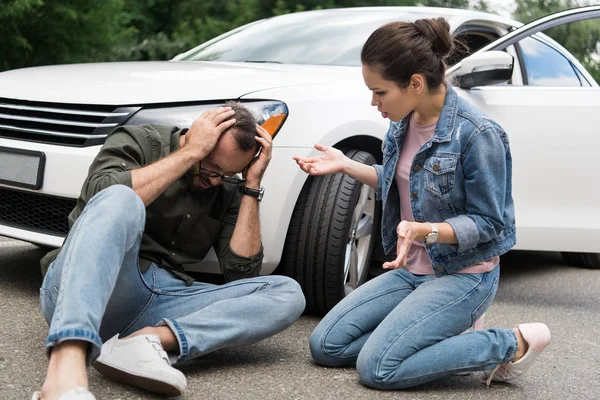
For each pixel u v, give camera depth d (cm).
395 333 250
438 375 254
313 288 334
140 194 237
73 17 941
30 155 316
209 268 303
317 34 429
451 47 251
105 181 236
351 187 331
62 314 186
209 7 1455
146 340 222
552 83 439
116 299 235
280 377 257
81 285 191
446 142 252
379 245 397
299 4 1332
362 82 365
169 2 1474
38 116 324
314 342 270
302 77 348
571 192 422
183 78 332
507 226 261
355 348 269
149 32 1462
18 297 329
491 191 248
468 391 261
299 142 318
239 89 318
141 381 219
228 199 273
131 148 251
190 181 259
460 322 257
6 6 886
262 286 259
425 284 261
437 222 258
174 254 261
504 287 462
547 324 372
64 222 319
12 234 328
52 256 244
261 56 420
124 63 393
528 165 411
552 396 265
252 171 273
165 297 251
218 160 251
